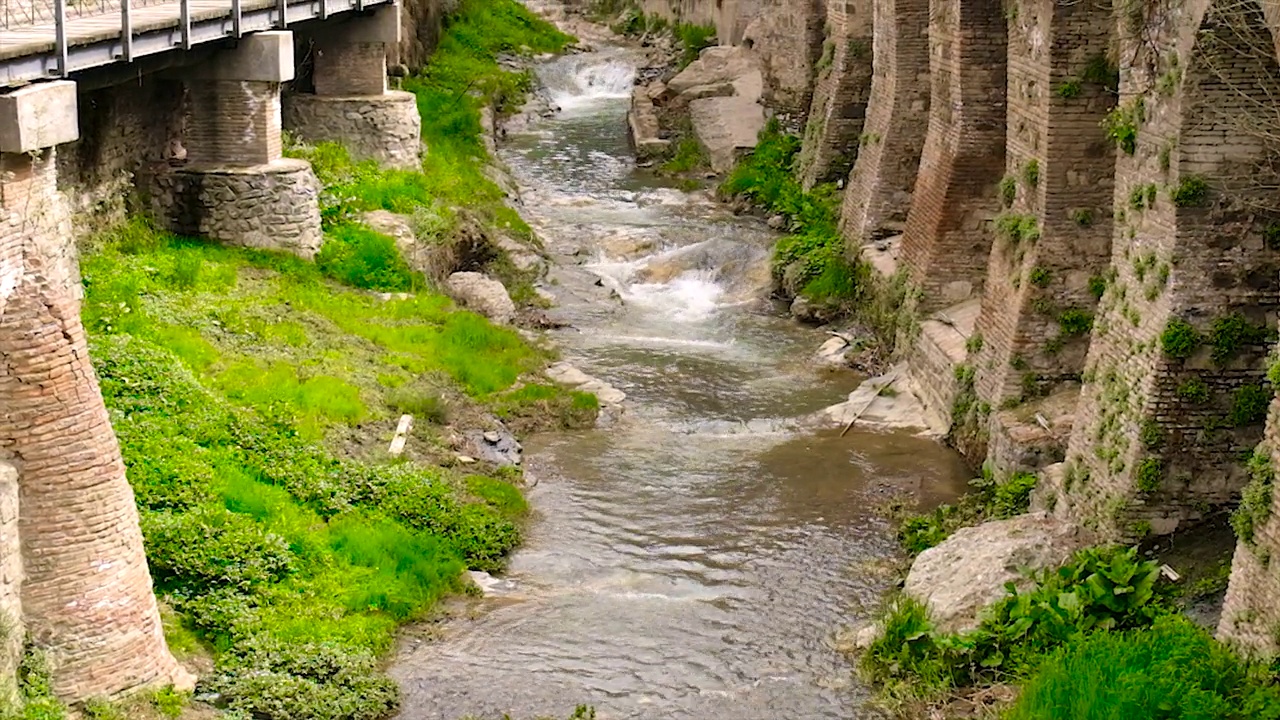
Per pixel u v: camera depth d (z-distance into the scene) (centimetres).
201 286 2091
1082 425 1557
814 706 1311
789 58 3216
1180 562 1412
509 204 3005
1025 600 1339
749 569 1585
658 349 2298
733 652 1412
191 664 1331
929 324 2091
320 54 2844
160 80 2294
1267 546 1186
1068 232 1755
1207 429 1427
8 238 1180
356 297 2244
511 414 1977
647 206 3066
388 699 1309
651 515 1716
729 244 2688
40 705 1189
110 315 1873
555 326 2395
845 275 2450
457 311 2273
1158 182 1430
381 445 1770
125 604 1255
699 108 3444
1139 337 1462
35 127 1182
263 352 1933
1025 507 1642
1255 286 1399
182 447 1606
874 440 1931
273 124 2297
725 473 1828
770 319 2444
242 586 1431
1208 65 1349
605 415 2008
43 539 1213
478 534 1627
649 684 1352
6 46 1430
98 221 2084
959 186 2098
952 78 2086
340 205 2484
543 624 1463
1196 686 1136
